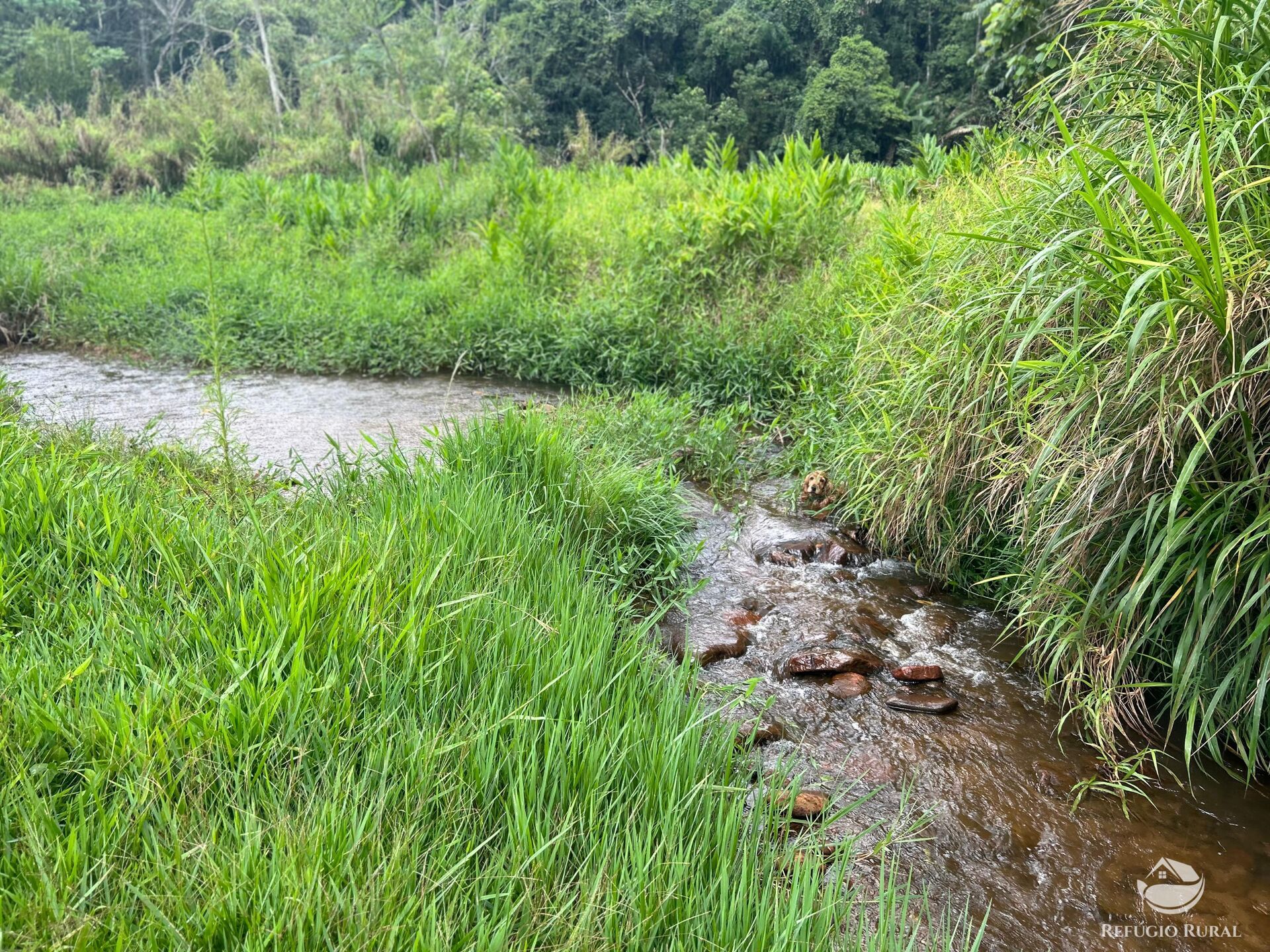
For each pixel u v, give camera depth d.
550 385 7.79
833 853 2.43
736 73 39.75
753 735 2.68
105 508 2.94
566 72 40.22
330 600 2.54
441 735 2.18
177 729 2.04
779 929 1.85
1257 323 2.67
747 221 8.66
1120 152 3.32
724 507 5.16
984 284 3.88
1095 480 2.86
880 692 3.30
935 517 4.18
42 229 12.09
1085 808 2.69
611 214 10.77
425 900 1.77
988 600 4.11
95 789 1.84
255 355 8.20
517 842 1.96
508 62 37.53
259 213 12.96
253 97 24.23
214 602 2.68
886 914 1.98
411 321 8.44
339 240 11.32
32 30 30.92
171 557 2.76
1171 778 2.82
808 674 3.41
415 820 1.93
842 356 6.46
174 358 8.23
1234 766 2.90
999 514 4.04
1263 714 2.83
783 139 38.72
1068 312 3.33
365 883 1.71
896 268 5.80
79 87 28.89
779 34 39.94
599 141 35.41
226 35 45.12
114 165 17.56
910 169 11.26
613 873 1.90
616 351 7.57
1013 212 3.83
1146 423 2.83
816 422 5.97
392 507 3.34
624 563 4.05
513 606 2.84
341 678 2.32
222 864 1.72
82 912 1.60
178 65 45.19
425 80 19.31
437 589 2.85
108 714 2.10
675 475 5.26
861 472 4.73
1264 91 2.86
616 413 5.88
